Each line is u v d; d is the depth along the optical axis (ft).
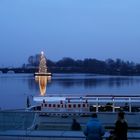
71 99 86.63
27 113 57.11
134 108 84.07
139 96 91.61
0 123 56.59
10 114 56.70
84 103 85.15
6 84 529.86
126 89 334.44
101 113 57.98
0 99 264.31
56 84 469.98
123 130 43.42
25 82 595.06
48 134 51.67
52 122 60.54
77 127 56.13
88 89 337.52
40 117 60.85
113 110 83.87
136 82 556.10
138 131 56.90
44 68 588.50
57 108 86.07
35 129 56.95
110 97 86.12
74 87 385.09
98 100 85.05
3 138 51.39
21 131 54.24
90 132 42.37
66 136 50.24
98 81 599.57
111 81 599.57
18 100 255.29
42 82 507.71
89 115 59.57
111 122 57.41
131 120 58.34
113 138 43.34
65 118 60.64
